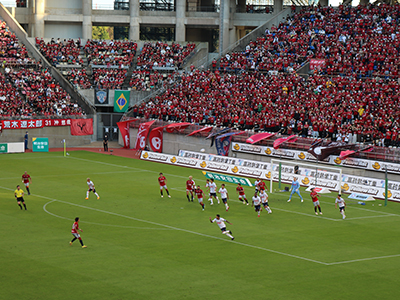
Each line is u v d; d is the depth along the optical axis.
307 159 55.31
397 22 76.12
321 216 38.75
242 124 64.88
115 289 23.23
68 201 41.72
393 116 57.72
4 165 58.06
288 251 29.70
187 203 42.12
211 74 75.88
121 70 84.75
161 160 63.22
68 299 22.03
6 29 85.94
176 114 71.00
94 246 29.88
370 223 36.97
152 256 28.20
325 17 80.75
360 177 47.47
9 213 37.47
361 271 26.47
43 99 75.00
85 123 76.81
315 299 22.61
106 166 59.31
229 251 29.45
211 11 95.69
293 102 64.69
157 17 92.44
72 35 93.56
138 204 41.28
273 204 42.44
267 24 86.44
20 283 23.81
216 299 22.33
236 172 56.47
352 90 63.88
